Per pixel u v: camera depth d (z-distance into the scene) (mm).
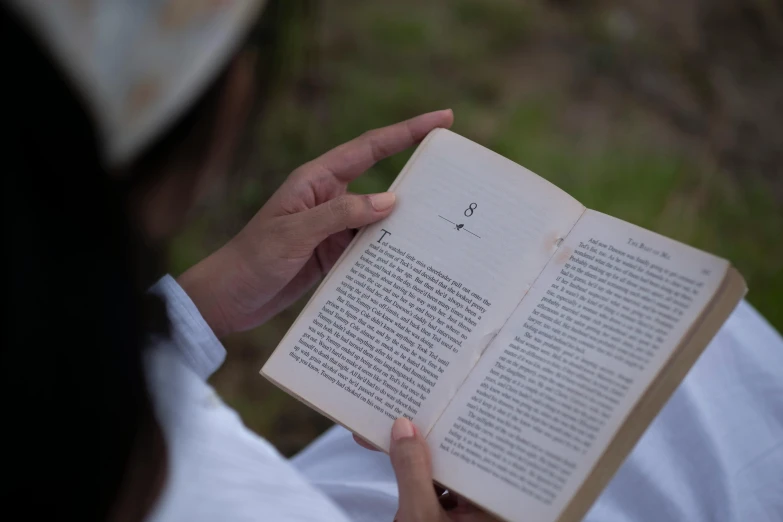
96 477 422
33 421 391
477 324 940
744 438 1198
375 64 2529
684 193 2357
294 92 2359
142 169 428
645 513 1135
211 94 438
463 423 896
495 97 2510
